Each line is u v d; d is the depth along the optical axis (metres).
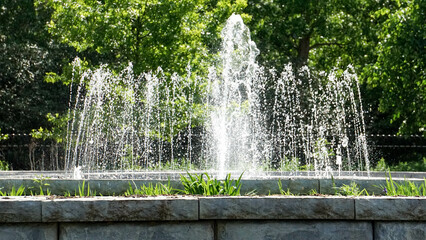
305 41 31.66
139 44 19.98
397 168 20.83
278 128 29.23
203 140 22.58
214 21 20.97
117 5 19.23
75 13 19.31
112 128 20.08
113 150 20.19
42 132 21.38
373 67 20.86
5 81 30.25
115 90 19.81
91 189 7.38
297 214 5.26
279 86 30.48
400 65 20.16
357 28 30.97
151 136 20.06
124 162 19.69
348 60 32.88
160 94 19.77
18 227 5.16
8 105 29.45
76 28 19.45
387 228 5.30
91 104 20.16
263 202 5.26
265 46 31.05
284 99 30.22
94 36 19.34
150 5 19.45
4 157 27.69
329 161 22.38
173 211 5.21
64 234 5.18
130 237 5.21
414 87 20.41
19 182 7.45
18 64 29.41
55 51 30.52
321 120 30.00
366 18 32.19
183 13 19.64
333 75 28.14
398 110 20.98
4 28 30.12
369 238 5.30
